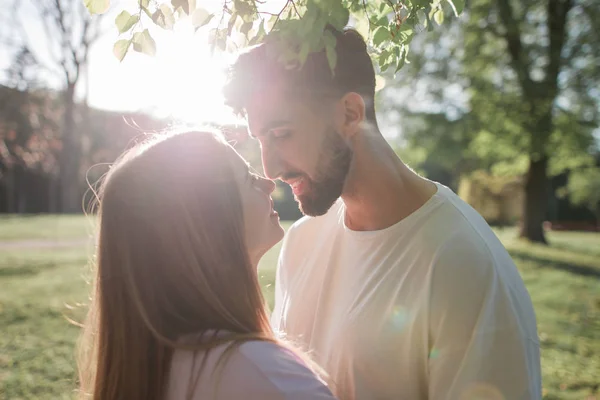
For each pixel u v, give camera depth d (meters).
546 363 5.48
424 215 1.51
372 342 1.48
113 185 1.22
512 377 1.31
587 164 19.97
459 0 1.54
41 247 14.62
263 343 1.11
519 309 1.40
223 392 1.04
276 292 2.06
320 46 1.26
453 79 16.08
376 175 1.56
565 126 15.70
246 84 1.45
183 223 1.17
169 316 1.16
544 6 15.85
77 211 26.69
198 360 1.09
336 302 1.67
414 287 1.44
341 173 1.52
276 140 1.50
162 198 1.17
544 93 14.84
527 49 15.43
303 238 1.95
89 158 27.67
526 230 19.02
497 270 1.39
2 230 18.58
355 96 1.49
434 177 32.09
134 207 1.18
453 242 1.42
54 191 29.31
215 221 1.19
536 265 13.01
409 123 17.28
